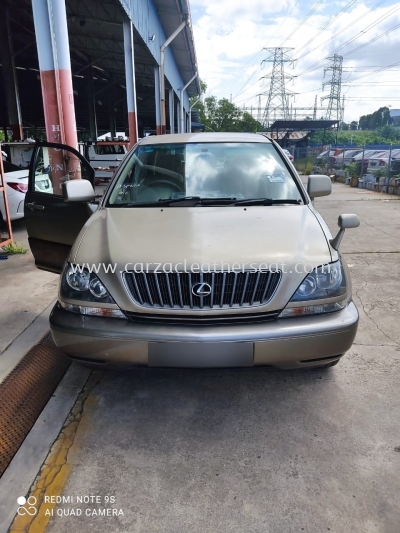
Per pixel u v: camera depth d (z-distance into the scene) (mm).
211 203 3070
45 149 4109
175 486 2014
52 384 2871
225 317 2264
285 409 2576
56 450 2260
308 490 1981
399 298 4316
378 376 2916
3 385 2846
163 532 1779
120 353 2277
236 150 3586
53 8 5098
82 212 3461
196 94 34656
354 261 5680
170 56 18422
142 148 3645
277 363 2283
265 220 2744
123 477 2072
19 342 3400
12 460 2191
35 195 3920
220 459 2182
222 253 2334
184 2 12805
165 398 2703
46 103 5398
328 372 2967
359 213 9828
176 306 2266
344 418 2484
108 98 28812
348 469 2104
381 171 16500
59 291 2518
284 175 3371
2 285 4680
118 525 1813
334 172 21672
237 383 2852
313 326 2281
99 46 16844
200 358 2213
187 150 3570
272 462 2154
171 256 2316
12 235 6797
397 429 2389
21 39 16344
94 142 15352
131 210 2979
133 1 10070
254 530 1782
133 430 2410
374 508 1882
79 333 2318
